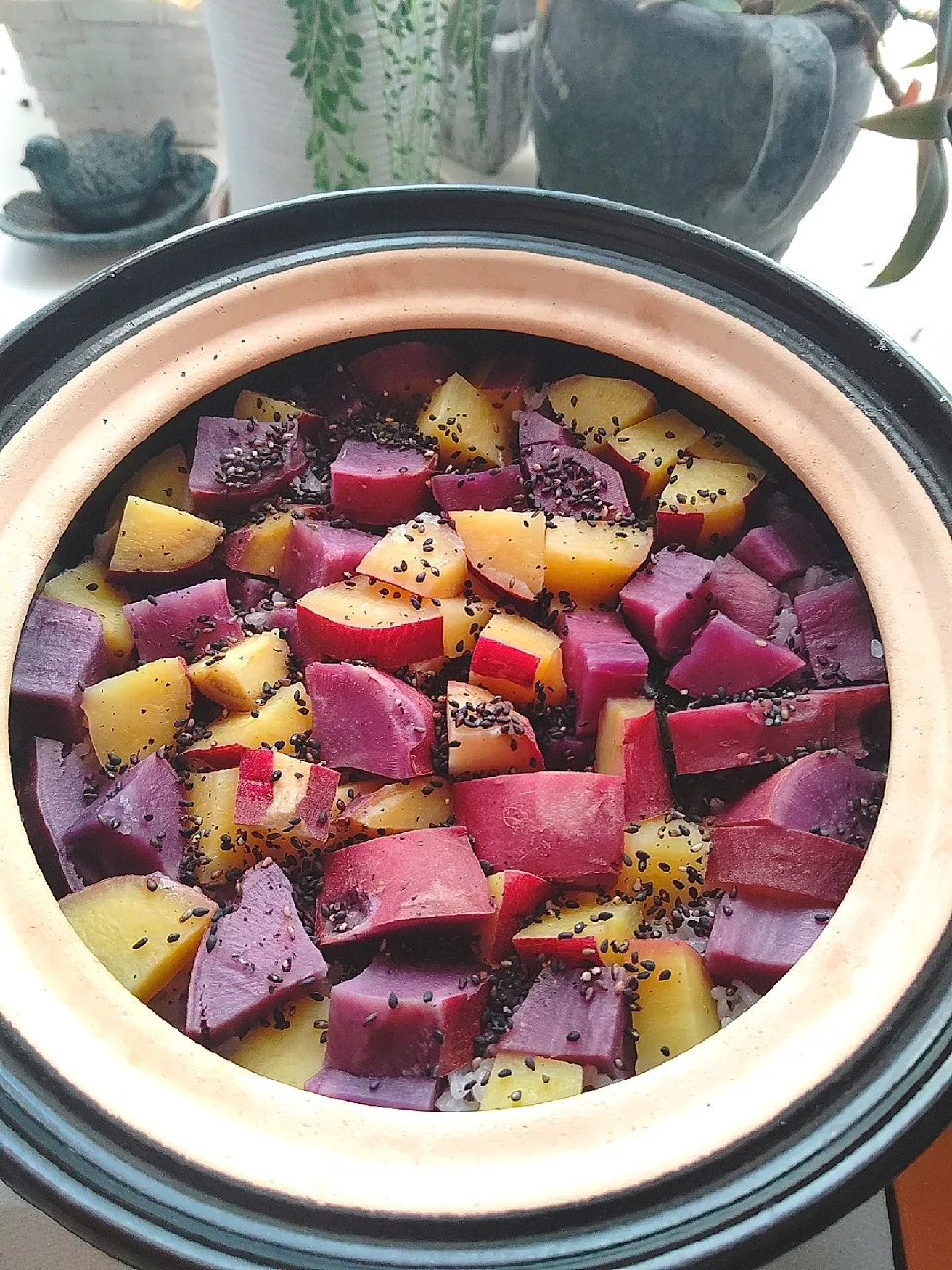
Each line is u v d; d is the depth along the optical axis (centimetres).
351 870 22
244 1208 17
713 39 28
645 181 32
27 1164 17
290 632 26
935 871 20
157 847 22
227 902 23
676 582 25
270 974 21
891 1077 18
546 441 27
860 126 29
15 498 23
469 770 23
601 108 31
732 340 25
